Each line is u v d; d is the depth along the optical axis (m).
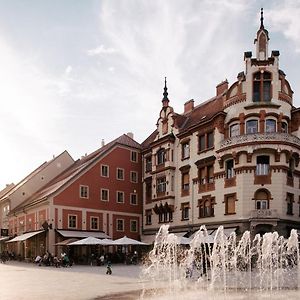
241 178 45.34
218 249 38.81
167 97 60.59
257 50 47.41
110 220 60.59
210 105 57.22
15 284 26.92
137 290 23.20
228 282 27.06
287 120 46.91
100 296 20.88
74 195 57.62
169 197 55.88
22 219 67.62
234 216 45.69
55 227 55.19
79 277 31.91
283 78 47.22
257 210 43.78
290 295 20.72
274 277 30.19
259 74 46.72
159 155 59.69
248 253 38.25
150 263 48.59
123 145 64.38
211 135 50.62
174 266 37.00
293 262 36.38
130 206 63.28
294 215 45.81
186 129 54.34
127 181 63.75
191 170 53.28
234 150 45.78
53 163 79.31
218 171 48.47
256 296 20.44
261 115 45.59
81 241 47.59
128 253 54.66
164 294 21.48
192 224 51.72
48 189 65.62
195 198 51.97
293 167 46.66
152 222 60.94
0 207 83.50
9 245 74.00
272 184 44.53
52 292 22.56
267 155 45.06
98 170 60.72
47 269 42.59
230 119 47.62
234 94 48.19
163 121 59.69
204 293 21.64
